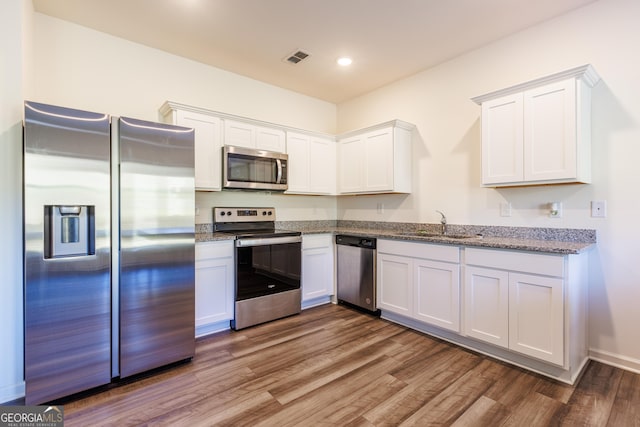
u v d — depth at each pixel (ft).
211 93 10.61
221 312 8.82
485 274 7.32
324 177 12.47
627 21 6.82
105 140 6.07
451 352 7.68
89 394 5.96
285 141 11.28
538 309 6.47
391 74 11.21
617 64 6.95
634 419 5.18
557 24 7.81
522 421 5.16
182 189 7.10
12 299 5.72
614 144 6.97
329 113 14.16
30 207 5.39
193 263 7.30
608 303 7.07
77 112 5.78
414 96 11.18
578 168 6.66
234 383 6.34
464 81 9.73
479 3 7.32
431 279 8.47
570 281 6.15
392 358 7.37
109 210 6.16
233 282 9.07
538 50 8.14
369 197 12.80
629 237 6.81
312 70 10.94
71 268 5.78
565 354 6.13
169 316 6.94
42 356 5.55
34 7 7.45
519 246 6.68
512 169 7.57
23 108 5.85
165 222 6.85
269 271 9.77
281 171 10.77
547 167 7.03
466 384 6.26
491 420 5.20
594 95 7.23
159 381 6.43
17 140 5.79
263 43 9.18
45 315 5.56
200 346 8.02
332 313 10.59
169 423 5.15
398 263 9.39
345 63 10.39
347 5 7.43
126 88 8.99
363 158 11.68
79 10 7.61
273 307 9.84
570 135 6.70
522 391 6.01
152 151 6.66
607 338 7.09
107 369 6.18
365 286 10.46
